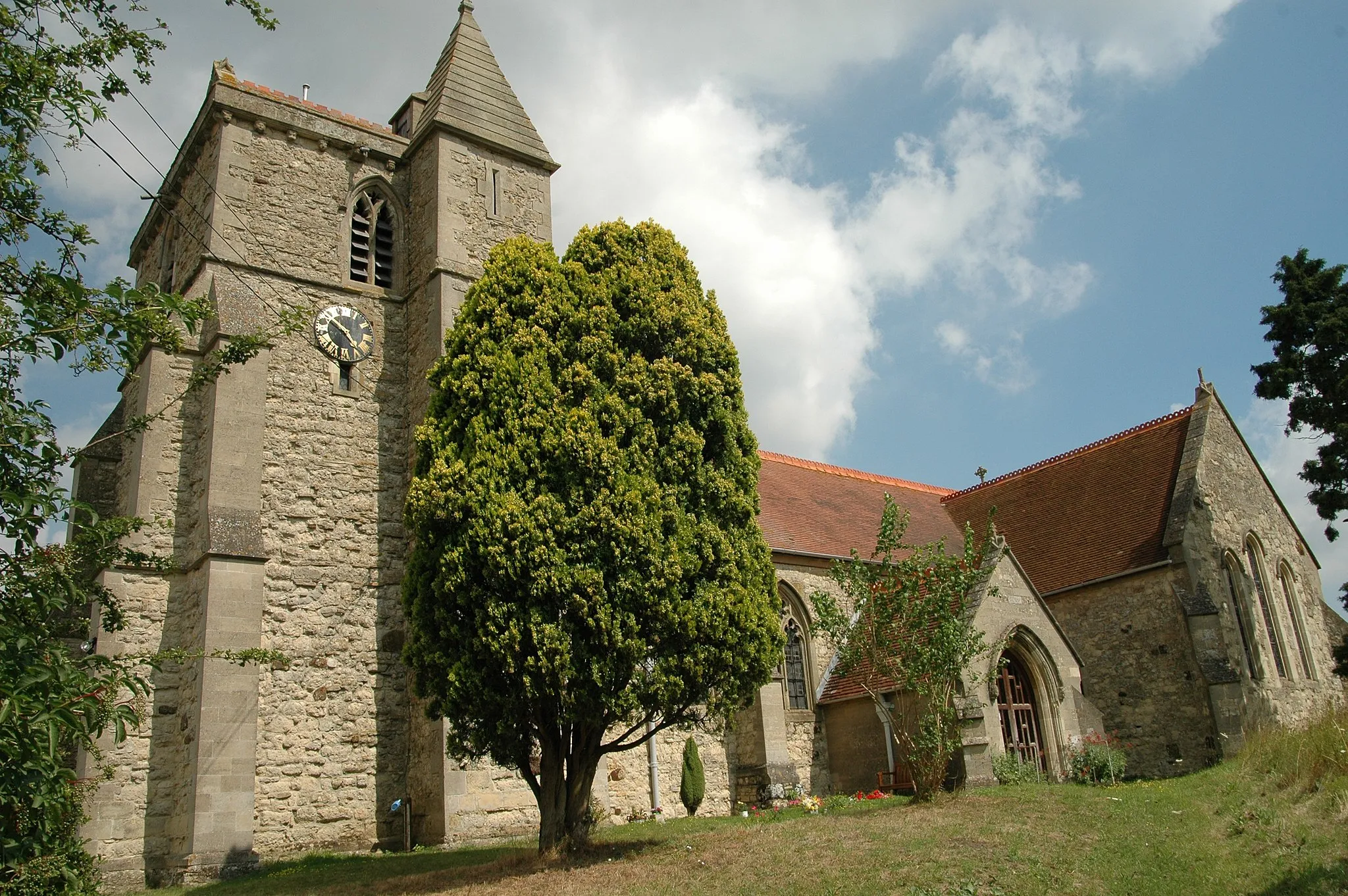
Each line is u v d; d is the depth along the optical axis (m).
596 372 15.95
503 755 14.81
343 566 20.33
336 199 22.66
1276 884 11.91
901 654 18.06
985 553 23.02
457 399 15.90
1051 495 31.25
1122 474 29.34
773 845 14.16
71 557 9.45
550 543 14.26
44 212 8.98
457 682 14.28
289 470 20.22
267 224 21.44
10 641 7.23
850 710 24.62
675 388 16.02
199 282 20.73
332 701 19.38
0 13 8.78
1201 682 23.97
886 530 19.08
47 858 8.20
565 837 14.66
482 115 23.88
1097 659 26.14
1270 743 19.20
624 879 12.66
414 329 22.48
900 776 22.78
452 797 18.33
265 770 18.19
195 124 22.28
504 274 16.66
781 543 26.12
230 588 18.08
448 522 14.97
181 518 19.45
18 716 6.55
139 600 18.56
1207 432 27.94
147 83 10.05
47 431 8.05
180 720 18.09
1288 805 15.23
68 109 8.88
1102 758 21.39
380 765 19.58
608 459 14.88
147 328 9.03
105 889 16.67
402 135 25.67
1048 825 14.79
